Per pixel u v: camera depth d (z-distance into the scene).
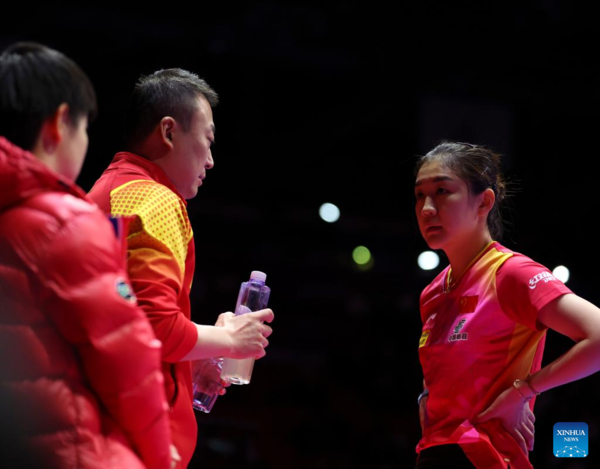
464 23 23.12
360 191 32.91
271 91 28.44
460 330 6.07
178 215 5.46
